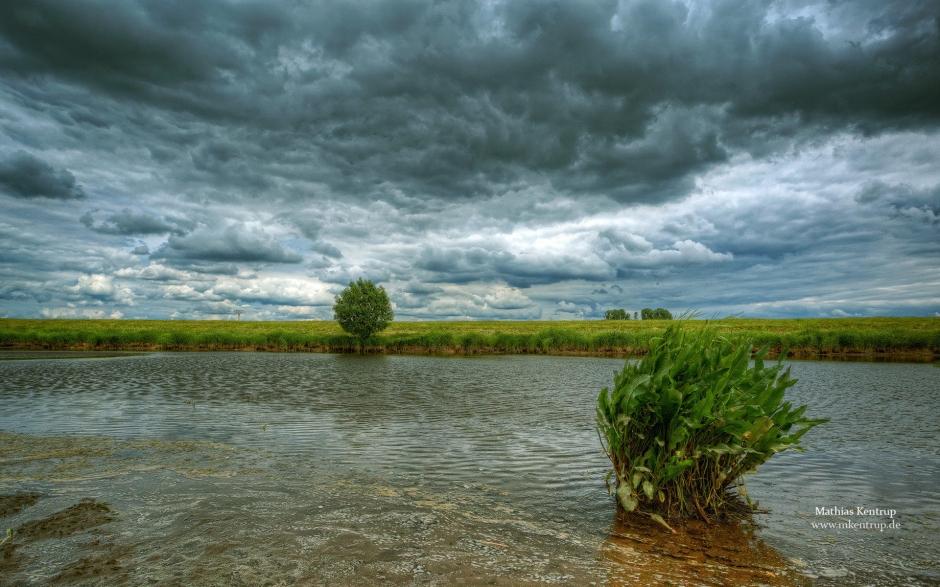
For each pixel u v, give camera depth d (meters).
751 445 7.29
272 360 47.78
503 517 7.23
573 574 5.36
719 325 8.14
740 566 5.71
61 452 10.71
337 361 47.44
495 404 19.45
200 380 27.88
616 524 7.06
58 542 5.93
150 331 70.81
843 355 52.06
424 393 22.97
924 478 9.54
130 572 5.18
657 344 8.02
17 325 100.12
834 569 5.71
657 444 7.63
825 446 12.23
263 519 6.80
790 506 7.98
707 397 7.00
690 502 7.62
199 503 7.41
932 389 25.02
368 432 13.61
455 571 5.35
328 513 7.13
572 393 23.25
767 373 7.89
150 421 14.89
